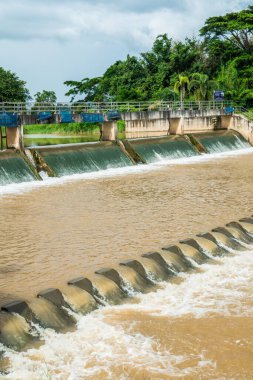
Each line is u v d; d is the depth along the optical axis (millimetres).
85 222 21672
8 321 11500
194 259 16719
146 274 15172
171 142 47438
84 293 13398
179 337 11789
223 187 29953
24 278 14859
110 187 30641
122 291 14141
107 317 12672
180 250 16953
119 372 10398
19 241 18891
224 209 23844
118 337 11711
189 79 73250
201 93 68875
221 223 21141
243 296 14055
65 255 17047
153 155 44250
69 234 19734
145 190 29375
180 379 10180
